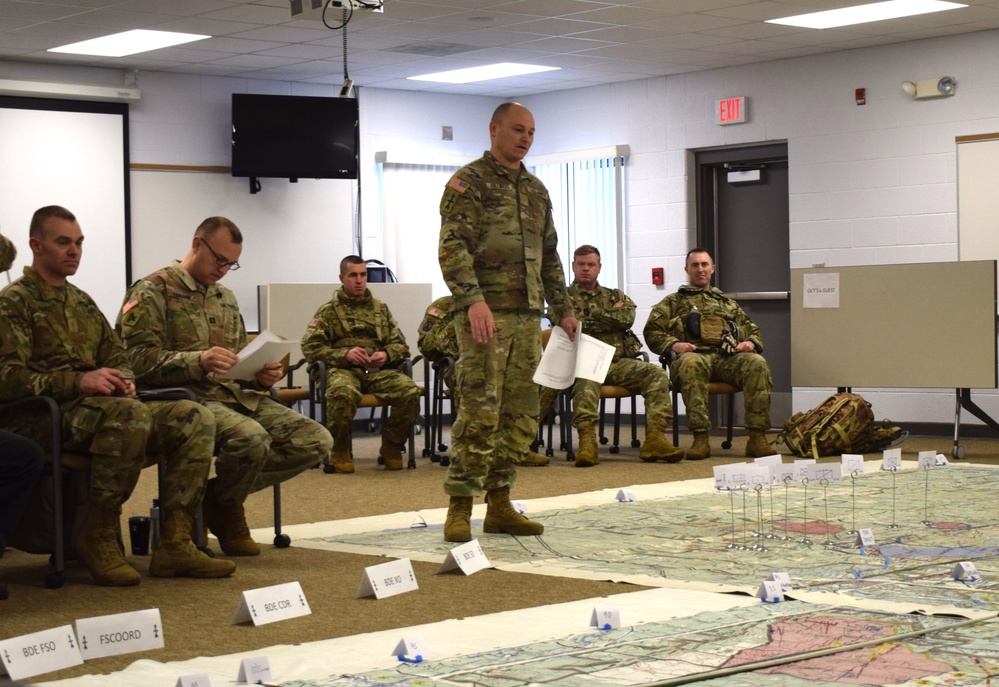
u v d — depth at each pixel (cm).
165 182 1023
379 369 771
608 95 1133
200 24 858
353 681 257
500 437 472
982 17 874
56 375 393
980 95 922
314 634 314
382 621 328
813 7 841
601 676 256
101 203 994
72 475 418
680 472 713
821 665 263
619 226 1120
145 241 1014
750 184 1076
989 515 500
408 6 826
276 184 1079
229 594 373
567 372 470
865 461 744
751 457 796
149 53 950
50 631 278
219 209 1051
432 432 841
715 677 255
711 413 1072
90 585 393
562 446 845
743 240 1080
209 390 447
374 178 1135
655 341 823
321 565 422
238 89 1062
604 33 920
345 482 697
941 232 942
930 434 946
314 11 744
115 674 269
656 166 1102
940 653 271
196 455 407
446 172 1176
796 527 473
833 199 995
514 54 995
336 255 1112
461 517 464
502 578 387
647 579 373
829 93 995
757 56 1009
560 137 1172
